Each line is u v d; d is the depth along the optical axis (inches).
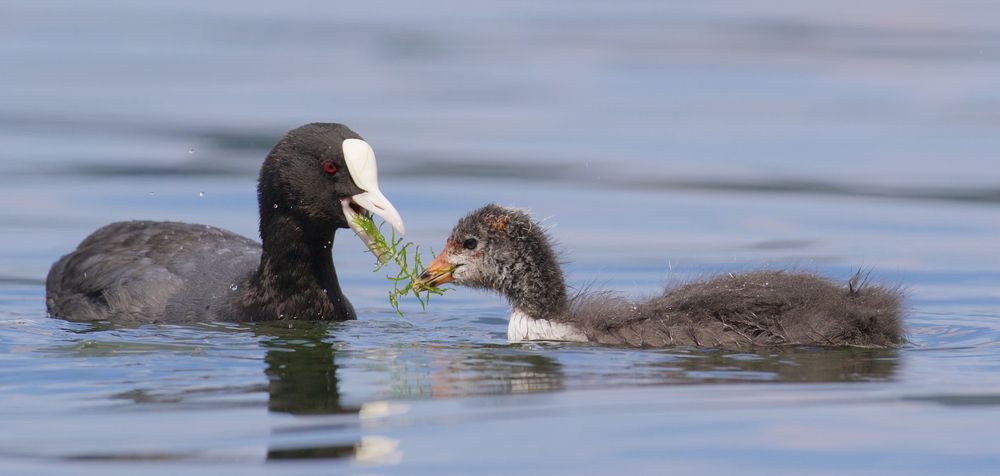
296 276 567.5
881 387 428.5
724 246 759.7
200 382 439.5
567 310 536.7
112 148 1062.4
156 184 928.3
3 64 1539.1
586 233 795.4
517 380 439.8
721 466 352.5
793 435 377.1
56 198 881.5
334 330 545.0
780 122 1197.7
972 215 834.8
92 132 1133.7
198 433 382.0
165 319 566.6
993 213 839.7
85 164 995.9
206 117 1213.1
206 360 472.4
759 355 478.9
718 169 993.5
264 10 2188.7
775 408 402.6
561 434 378.0
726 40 1801.2
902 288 570.3
